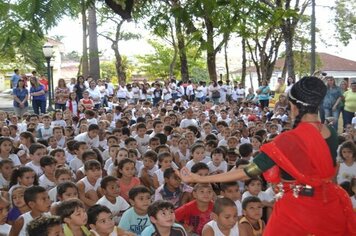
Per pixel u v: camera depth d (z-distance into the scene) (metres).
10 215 5.32
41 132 10.83
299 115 2.50
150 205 4.65
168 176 6.19
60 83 16.20
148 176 7.23
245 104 17.25
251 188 5.73
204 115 13.09
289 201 2.44
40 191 4.94
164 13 4.07
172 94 22.08
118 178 6.59
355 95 13.47
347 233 2.50
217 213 4.72
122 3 3.89
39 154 7.22
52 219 3.90
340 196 2.46
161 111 13.91
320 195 2.40
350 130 10.12
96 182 6.35
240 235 4.82
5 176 6.69
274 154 2.41
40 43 3.16
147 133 10.61
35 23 2.94
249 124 12.40
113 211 5.78
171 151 8.72
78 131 11.37
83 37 14.77
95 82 17.95
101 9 4.74
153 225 4.63
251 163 2.50
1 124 10.41
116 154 7.57
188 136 9.32
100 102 17.48
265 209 5.72
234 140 9.02
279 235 2.44
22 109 16.03
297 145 2.39
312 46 13.24
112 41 27.97
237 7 3.95
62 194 5.24
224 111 13.47
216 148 7.55
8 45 3.02
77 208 4.44
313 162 2.37
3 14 2.97
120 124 11.32
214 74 22.88
